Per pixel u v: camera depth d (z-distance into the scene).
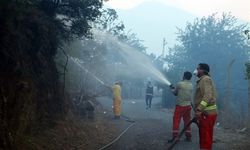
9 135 6.41
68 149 8.39
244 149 9.64
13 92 7.09
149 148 9.59
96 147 9.27
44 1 10.70
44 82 9.40
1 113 6.43
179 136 8.48
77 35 11.99
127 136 11.31
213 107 8.27
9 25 7.45
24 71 7.98
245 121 14.22
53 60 10.59
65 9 11.10
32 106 7.93
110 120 14.94
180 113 10.58
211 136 8.25
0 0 7.21
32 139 7.53
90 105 13.17
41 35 9.42
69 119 10.58
